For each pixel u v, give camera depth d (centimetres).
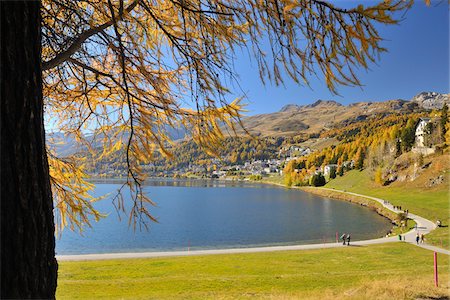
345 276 1831
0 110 133
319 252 2834
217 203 8281
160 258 2639
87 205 297
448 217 4500
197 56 251
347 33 204
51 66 227
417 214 5044
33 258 142
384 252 2738
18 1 139
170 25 262
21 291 136
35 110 146
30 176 142
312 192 10950
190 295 1465
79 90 293
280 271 2098
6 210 133
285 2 202
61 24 248
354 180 10312
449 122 8138
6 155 134
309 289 1547
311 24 211
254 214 6328
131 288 1633
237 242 3941
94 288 1638
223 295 1443
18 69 138
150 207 7562
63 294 1516
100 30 238
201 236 4328
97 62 287
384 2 184
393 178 8431
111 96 297
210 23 247
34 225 142
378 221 5172
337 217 5709
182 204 8088
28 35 143
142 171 272
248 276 1886
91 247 3653
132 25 276
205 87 239
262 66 233
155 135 269
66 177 310
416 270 1969
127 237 4216
